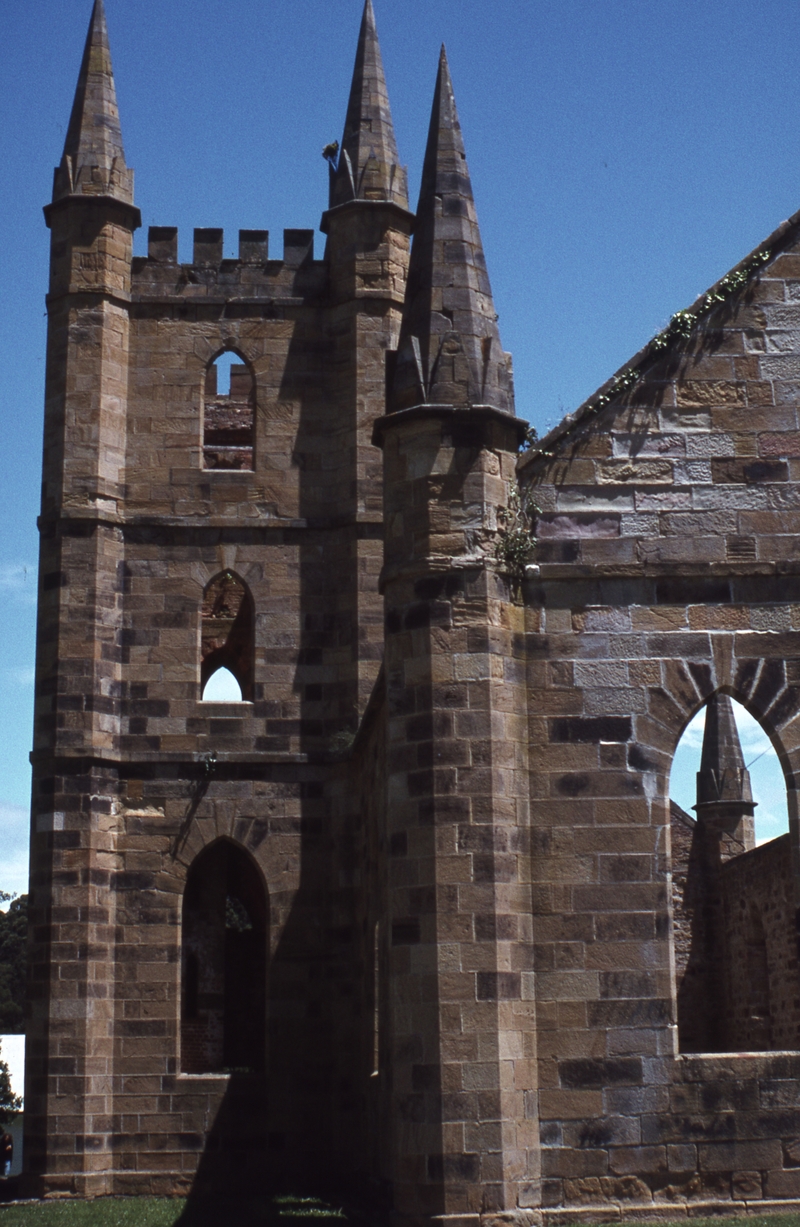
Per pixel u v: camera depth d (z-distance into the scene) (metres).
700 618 21.81
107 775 34.28
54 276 36.56
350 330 36.53
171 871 34.16
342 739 34.56
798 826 21.38
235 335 36.69
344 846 34.25
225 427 42.50
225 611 41.72
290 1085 33.31
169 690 34.94
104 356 35.94
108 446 35.62
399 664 21.31
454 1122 19.52
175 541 35.56
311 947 34.06
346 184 37.22
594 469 22.16
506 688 21.14
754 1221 19.11
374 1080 27.83
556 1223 19.64
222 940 40.25
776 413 22.53
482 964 20.02
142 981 33.59
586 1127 20.08
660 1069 20.30
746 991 42.69
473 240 22.73
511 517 21.73
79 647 34.44
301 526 35.84
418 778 20.78
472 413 21.67
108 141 37.12
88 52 38.06
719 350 22.67
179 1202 30.48
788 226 23.12
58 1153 32.03
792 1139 20.22
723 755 46.94
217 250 37.03
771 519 22.19
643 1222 19.48
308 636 35.50
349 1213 27.22
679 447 22.33
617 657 21.59
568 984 20.50
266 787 34.75
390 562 21.73
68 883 33.41
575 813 21.05
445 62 23.83
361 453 35.78
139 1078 33.09
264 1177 32.78
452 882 20.28
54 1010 32.72
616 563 21.88
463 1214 19.22
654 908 20.80
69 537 34.97
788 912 38.97
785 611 21.97
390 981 20.66
